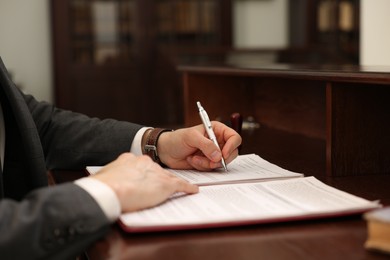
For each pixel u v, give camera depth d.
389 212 0.71
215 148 1.16
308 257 0.70
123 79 5.57
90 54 5.51
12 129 1.30
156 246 0.76
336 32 5.99
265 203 0.89
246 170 1.18
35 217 0.74
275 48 5.43
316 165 1.31
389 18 2.26
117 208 0.81
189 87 2.17
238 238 0.77
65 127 1.36
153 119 5.61
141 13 5.57
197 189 0.97
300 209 0.85
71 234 0.75
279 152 1.50
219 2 5.76
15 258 0.73
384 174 1.21
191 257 0.71
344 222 0.83
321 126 1.78
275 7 6.25
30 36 5.50
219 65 2.20
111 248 0.75
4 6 5.42
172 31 5.66
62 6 5.39
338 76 1.13
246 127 2.12
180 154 1.21
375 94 1.20
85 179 0.84
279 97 2.04
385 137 1.21
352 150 1.19
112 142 1.31
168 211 0.86
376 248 0.70
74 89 5.48
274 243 0.75
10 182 1.29
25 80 5.52
